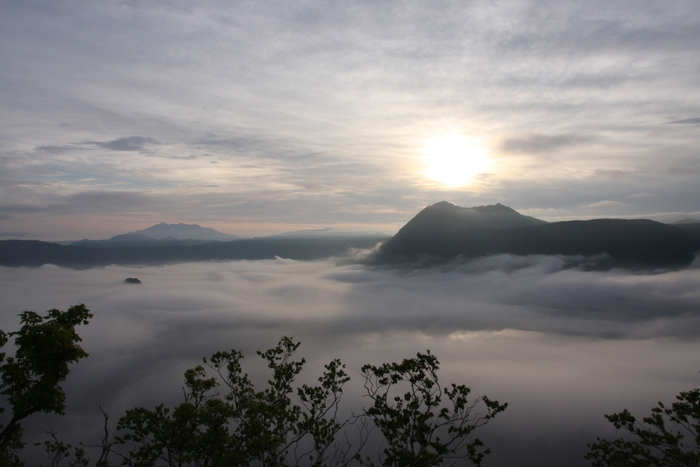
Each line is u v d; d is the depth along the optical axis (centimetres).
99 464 1667
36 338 1432
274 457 1866
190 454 1722
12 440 2045
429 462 1819
